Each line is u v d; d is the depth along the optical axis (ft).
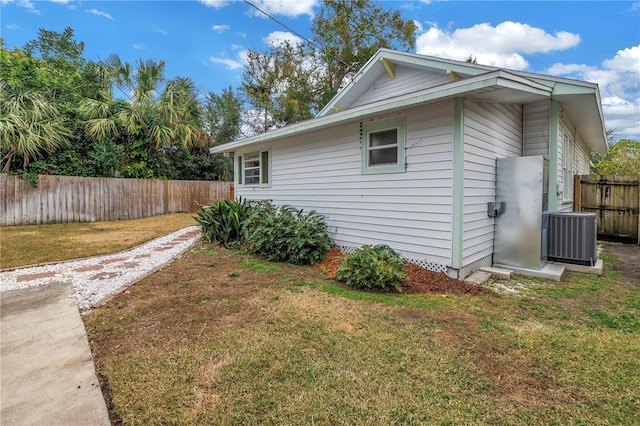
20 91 32.83
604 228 27.17
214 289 12.60
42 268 15.88
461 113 13.58
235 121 60.34
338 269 13.94
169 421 5.58
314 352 7.80
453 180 13.84
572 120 23.03
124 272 15.12
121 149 38.29
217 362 7.38
